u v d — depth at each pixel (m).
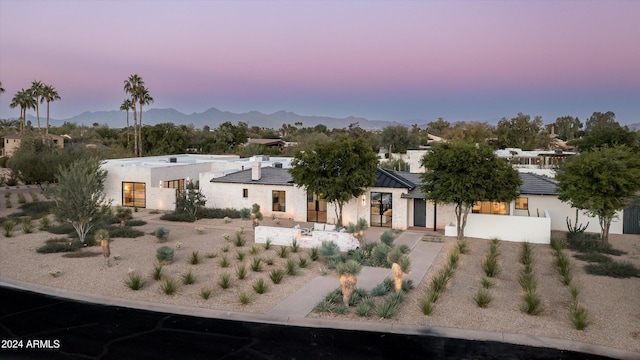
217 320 13.30
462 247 22.00
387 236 22.70
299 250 22.06
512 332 12.24
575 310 13.18
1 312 13.77
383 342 11.77
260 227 23.61
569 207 27.36
